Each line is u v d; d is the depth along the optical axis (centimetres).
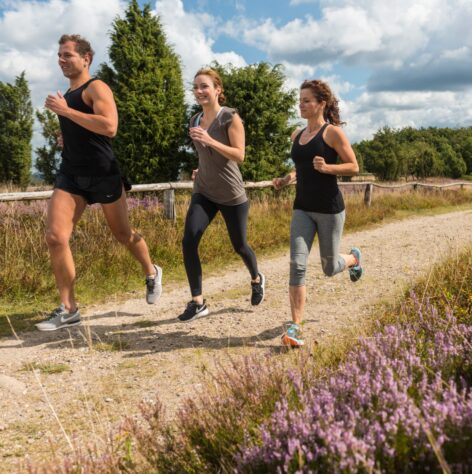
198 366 360
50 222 425
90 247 704
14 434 272
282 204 1301
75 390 330
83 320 498
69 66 416
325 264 432
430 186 2248
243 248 465
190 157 1977
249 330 448
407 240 983
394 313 411
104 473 204
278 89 1906
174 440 221
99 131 402
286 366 339
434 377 239
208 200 447
